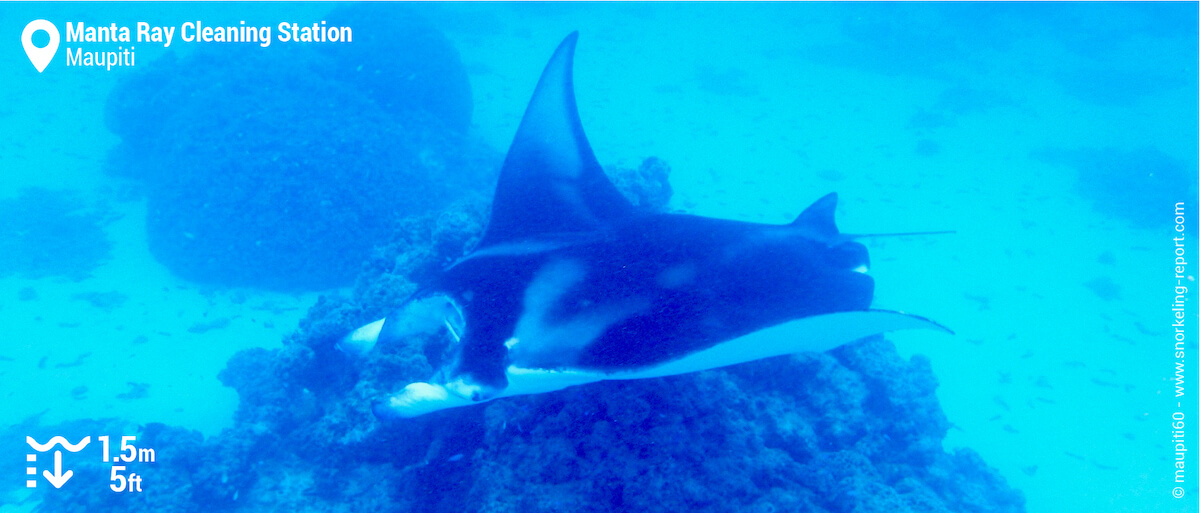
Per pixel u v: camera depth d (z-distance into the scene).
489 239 3.73
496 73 21.25
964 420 7.42
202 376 7.56
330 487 4.27
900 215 12.77
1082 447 7.09
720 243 3.50
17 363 7.63
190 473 4.41
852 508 3.66
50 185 12.14
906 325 2.79
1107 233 12.45
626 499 3.39
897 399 4.95
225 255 9.29
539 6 30.17
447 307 3.23
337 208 9.59
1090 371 8.38
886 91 21.45
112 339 8.12
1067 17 31.67
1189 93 21.92
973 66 25.25
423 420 4.11
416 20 13.83
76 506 4.40
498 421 3.81
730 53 25.42
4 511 5.59
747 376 4.44
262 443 4.64
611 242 3.43
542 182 4.38
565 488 3.50
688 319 2.88
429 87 13.40
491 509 3.45
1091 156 15.70
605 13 30.31
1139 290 10.52
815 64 24.52
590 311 2.87
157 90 12.26
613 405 3.61
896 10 33.97
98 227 10.70
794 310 3.22
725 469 3.57
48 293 8.95
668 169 7.06
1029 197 13.89
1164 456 6.95
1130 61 26.31
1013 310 9.67
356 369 4.37
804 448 4.12
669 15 30.80
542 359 2.69
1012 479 6.62
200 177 9.66
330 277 9.48
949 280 10.41
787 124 17.80
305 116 10.70
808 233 3.98
